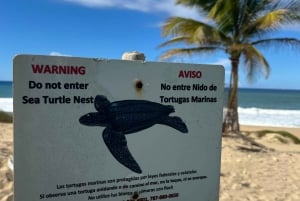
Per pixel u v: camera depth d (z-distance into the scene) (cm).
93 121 254
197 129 293
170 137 282
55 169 246
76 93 249
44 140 242
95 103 254
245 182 679
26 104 236
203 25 1341
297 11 1224
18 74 233
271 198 588
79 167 252
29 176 240
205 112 296
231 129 1484
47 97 241
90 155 255
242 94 11138
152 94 273
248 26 1377
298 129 2825
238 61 1468
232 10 1368
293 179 735
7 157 680
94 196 258
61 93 245
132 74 265
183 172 288
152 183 277
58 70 243
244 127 2827
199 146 294
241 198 574
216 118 301
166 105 279
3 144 843
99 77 255
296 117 4012
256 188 646
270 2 1377
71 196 252
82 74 250
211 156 300
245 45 1360
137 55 283
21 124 236
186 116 288
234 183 665
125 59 279
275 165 874
